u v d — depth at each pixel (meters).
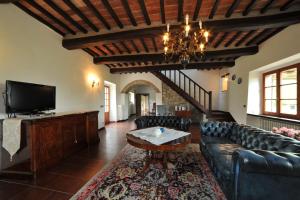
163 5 2.62
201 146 3.21
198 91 7.80
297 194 1.25
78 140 3.46
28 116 2.69
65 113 3.33
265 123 4.08
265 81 4.46
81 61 4.82
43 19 3.19
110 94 7.90
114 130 5.91
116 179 2.27
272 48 3.63
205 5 2.69
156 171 2.50
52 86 3.26
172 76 7.92
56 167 2.69
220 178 1.97
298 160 1.23
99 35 3.64
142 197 1.87
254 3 2.57
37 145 2.37
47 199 1.85
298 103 3.28
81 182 2.22
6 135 2.30
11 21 2.63
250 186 1.33
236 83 5.64
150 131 2.80
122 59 5.26
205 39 2.31
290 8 2.77
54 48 3.64
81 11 2.90
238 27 2.97
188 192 1.96
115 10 2.87
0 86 2.47
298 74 3.27
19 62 2.78
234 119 5.81
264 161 1.26
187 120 3.87
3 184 2.18
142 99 12.82
